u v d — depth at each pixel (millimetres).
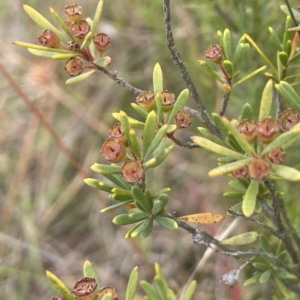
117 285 441
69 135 514
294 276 233
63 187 504
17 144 531
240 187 209
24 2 539
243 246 346
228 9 326
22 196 502
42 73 466
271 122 179
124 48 516
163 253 456
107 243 475
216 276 383
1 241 462
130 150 189
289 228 220
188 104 412
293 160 329
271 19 287
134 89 215
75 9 209
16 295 459
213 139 197
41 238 490
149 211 195
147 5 436
